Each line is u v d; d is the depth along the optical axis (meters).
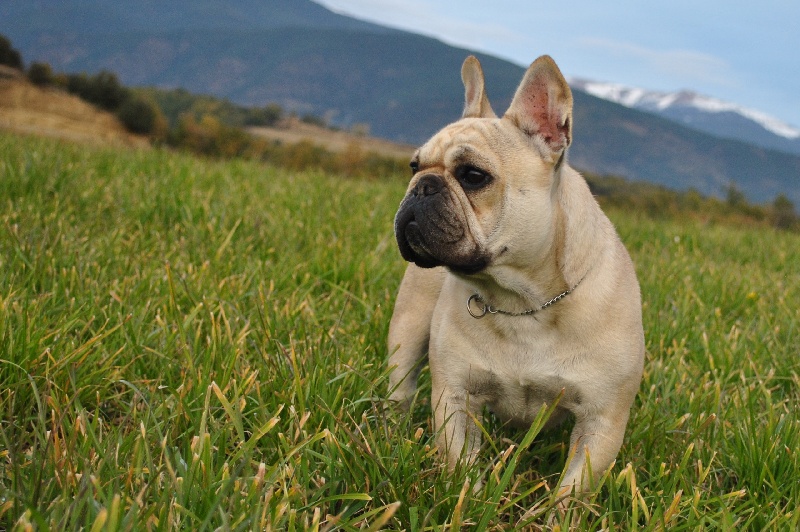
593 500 1.02
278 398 1.08
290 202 2.10
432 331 1.13
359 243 1.73
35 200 1.69
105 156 2.56
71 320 1.17
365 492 0.98
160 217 1.78
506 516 1.03
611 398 1.06
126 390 1.11
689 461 1.10
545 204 1.06
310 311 1.32
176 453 0.94
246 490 0.95
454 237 1.04
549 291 1.06
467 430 1.04
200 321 1.24
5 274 1.27
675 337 1.39
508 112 1.10
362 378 1.13
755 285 1.74
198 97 22.14
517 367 1.08
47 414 1.05
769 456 1.05
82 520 0.88
